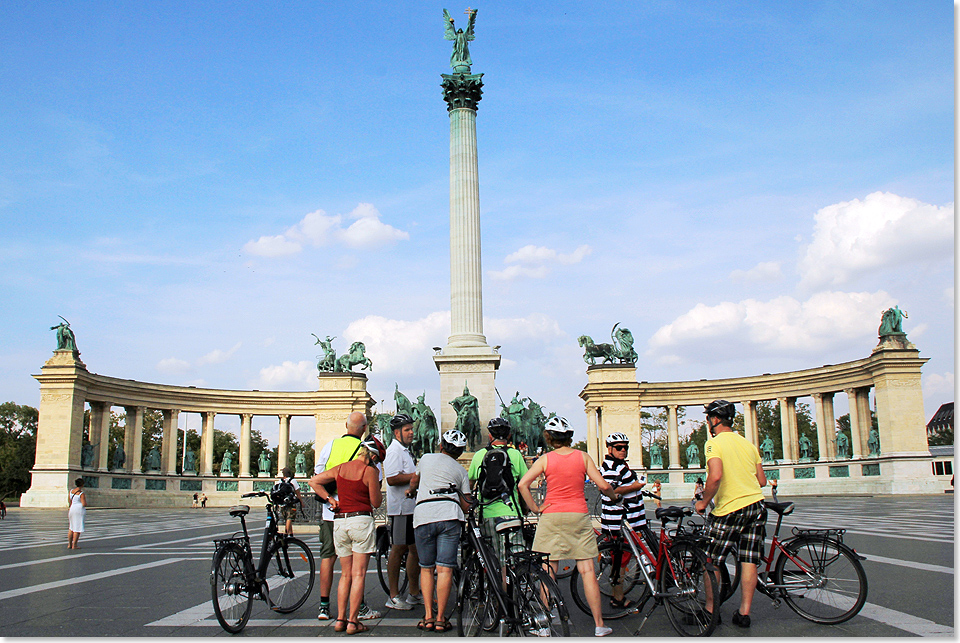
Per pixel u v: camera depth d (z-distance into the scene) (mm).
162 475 89188
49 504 75125
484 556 11938
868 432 86688
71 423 77812
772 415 139750
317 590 17172
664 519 12164
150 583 17969
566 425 12180
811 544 12508
